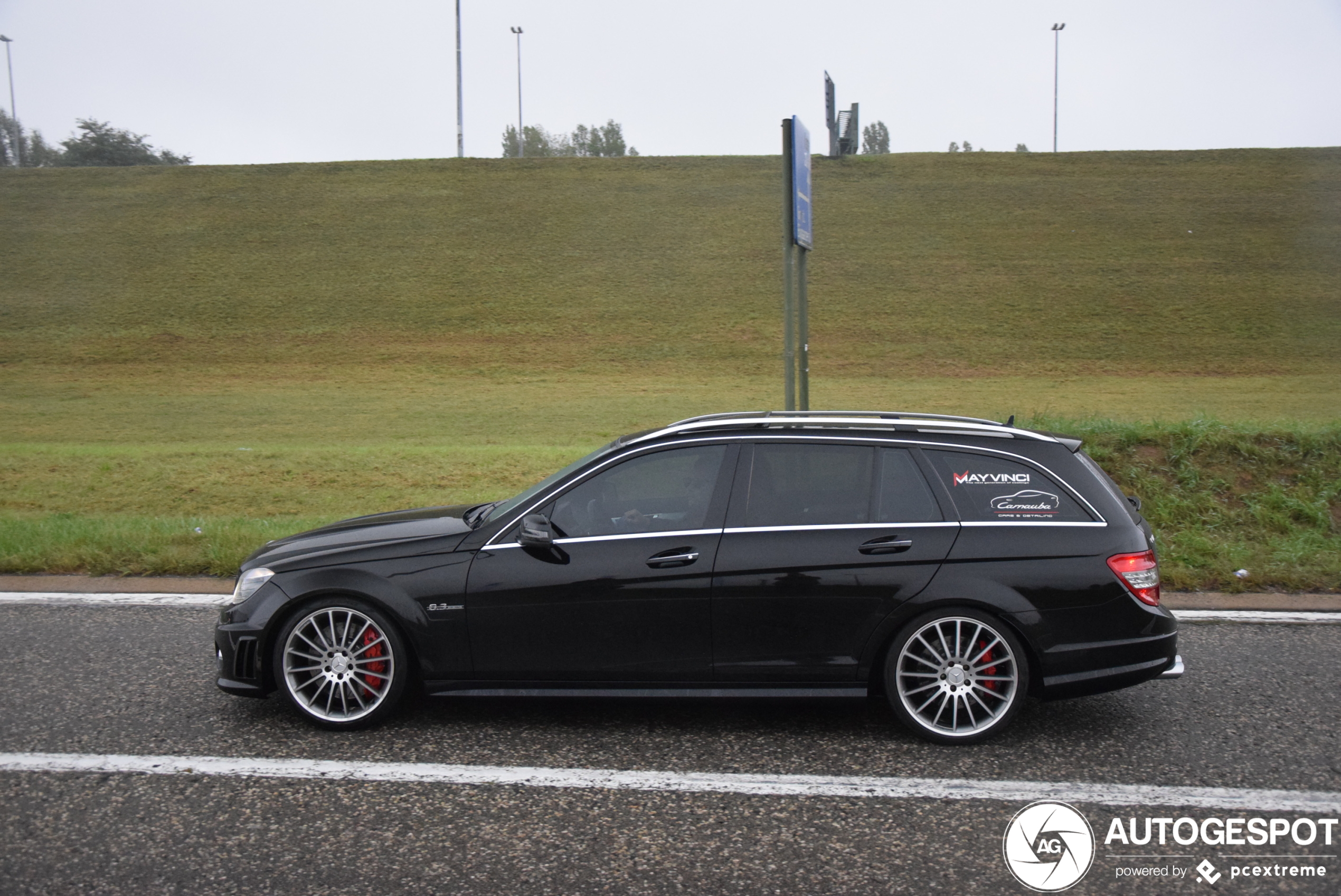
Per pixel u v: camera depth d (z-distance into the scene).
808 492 4.78
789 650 4.67
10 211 64.25
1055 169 73.44
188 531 9.47
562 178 72.88
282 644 4.77
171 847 3.62
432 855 3.58
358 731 4.79
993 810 3.97
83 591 7.51
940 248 56.94
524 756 4.49
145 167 75.00
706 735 4.78
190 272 53.59
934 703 4.73
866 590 4.61
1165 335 42.50
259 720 4.93
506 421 27.22
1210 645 6.20
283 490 13.16
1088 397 31.09
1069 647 4.57
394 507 12.29
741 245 58.06
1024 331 43.41
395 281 52.69
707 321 46.06
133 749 4.54
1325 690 5.39
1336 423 11.34
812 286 50.91
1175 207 63.12
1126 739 4.73
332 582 4.76
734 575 4.64
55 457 14.92
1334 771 4.36
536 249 58.06
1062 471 4.77
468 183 71.62
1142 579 4.62
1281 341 41.25
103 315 46.47
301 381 36.28
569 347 42.38
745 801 4.04
